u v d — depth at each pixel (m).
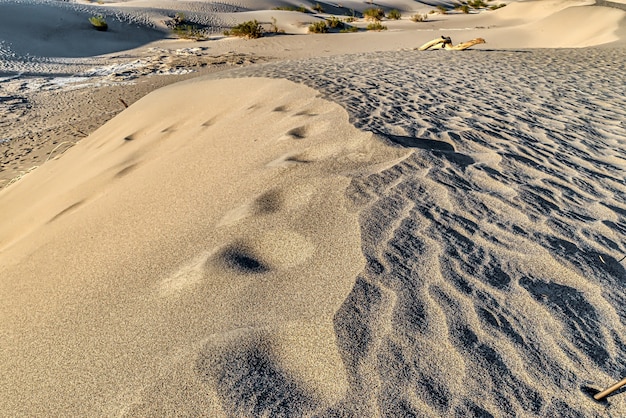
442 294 1.72
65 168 5.25
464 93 5.68
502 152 3.35
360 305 1.65
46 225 3.29
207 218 2.50
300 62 9.59
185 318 1.69
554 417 1.27
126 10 25.86
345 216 2.26
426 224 2.21
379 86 5.86
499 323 1.59
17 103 11.42
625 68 8.59
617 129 4.36
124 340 1.66
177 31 23.61
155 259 2.20
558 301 1.73
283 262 1.96
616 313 1.67
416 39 21.42
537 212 2.42
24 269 2.55
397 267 1.86
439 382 1.36
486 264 1.93
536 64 9.08
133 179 3.63
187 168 3.44
